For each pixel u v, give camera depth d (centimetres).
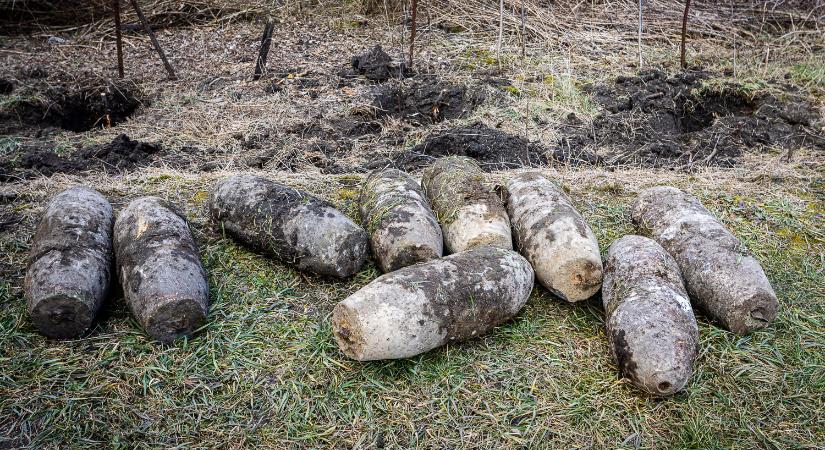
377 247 231
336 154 324
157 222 225
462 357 206
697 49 446
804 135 358
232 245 250
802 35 472
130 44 436
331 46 432
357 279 234
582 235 225
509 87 381
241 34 445
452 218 238
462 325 204
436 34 448
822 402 197
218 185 254
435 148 327
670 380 187
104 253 223
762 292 213
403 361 203
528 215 240
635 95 376
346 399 192
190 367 200
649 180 312
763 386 202
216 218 251
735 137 355
